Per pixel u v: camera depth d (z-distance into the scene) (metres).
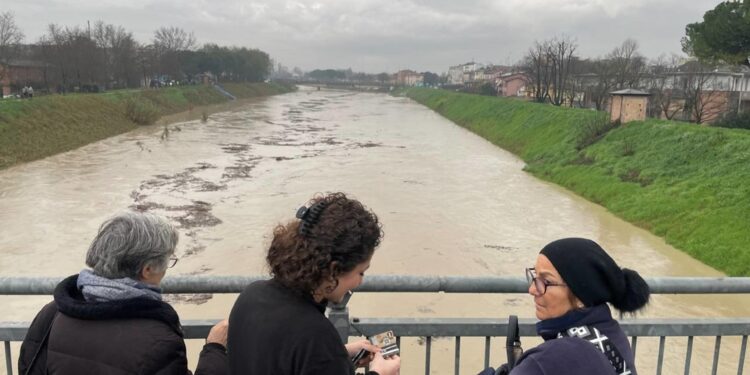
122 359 1.74
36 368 1.96
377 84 190.25
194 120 53.72
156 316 1.85
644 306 1.73
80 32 63.88
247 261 13.52
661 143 22.45
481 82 105.06
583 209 19.70
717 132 20.80
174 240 2.01
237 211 18.69
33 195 20.64
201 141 37.84
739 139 19.53
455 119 58.19
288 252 1.67
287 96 115.25
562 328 1.69
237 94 96.25
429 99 91.25
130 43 72.25
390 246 14.95
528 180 25.38
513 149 35.41
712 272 13.59
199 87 78.75
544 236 16.34
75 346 1.79
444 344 8.64
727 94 41.53
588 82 57.53
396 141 40.28
